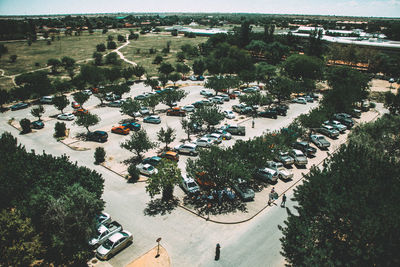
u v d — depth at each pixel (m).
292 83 58.25
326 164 20.84
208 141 37.28
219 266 18.44
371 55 91.25
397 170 19.28
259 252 19.69
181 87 73.94
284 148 31.86
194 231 21.83
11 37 156.50
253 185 28.83
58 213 17.16
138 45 146.25
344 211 14.95
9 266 15.02
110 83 69.94
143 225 22.50
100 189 21.88
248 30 123.75
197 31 197.38
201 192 27.17
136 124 43.53
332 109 43.47
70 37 172.75
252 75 71.00
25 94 55.44
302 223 15.80
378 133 30.12
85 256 18.11
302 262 14.60
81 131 43.66
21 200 19.97
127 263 18.67
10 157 22.97
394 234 13.30
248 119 49.53
